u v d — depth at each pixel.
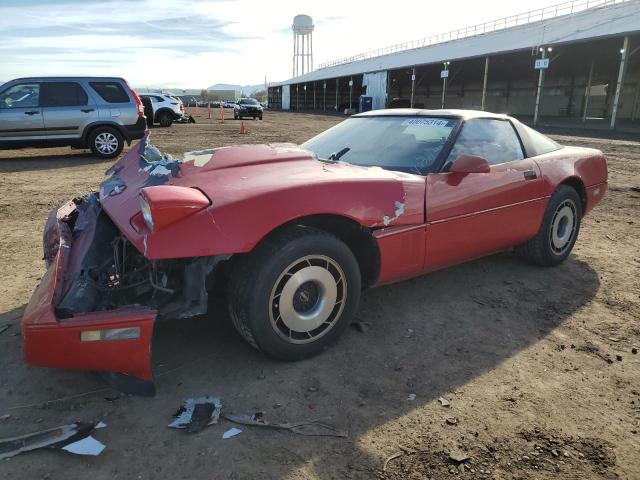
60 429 2.20
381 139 3.75
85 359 2.22
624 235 5.59
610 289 3.98
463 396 2.54
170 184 2.70
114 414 2.33
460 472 2.03
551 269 4.42
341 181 2.74
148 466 2.01
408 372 2.75
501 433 2.27
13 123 10.64
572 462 2.10
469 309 3.56
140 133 12.05
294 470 2.01
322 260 2.71
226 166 2.90
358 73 52.94
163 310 2.46
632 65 35.53
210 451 2.10
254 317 2.53
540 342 3.12
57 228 3.10
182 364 2.76
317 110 69.06
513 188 3.74
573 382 2.69
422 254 3.20
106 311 2.27
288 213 2.50
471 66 39.34
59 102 11.07
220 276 2.82
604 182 4.86
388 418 2.35
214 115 40.88
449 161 3.37
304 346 2.77
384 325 3.29
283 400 2.46
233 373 2.68
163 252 2.23
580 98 41.97
